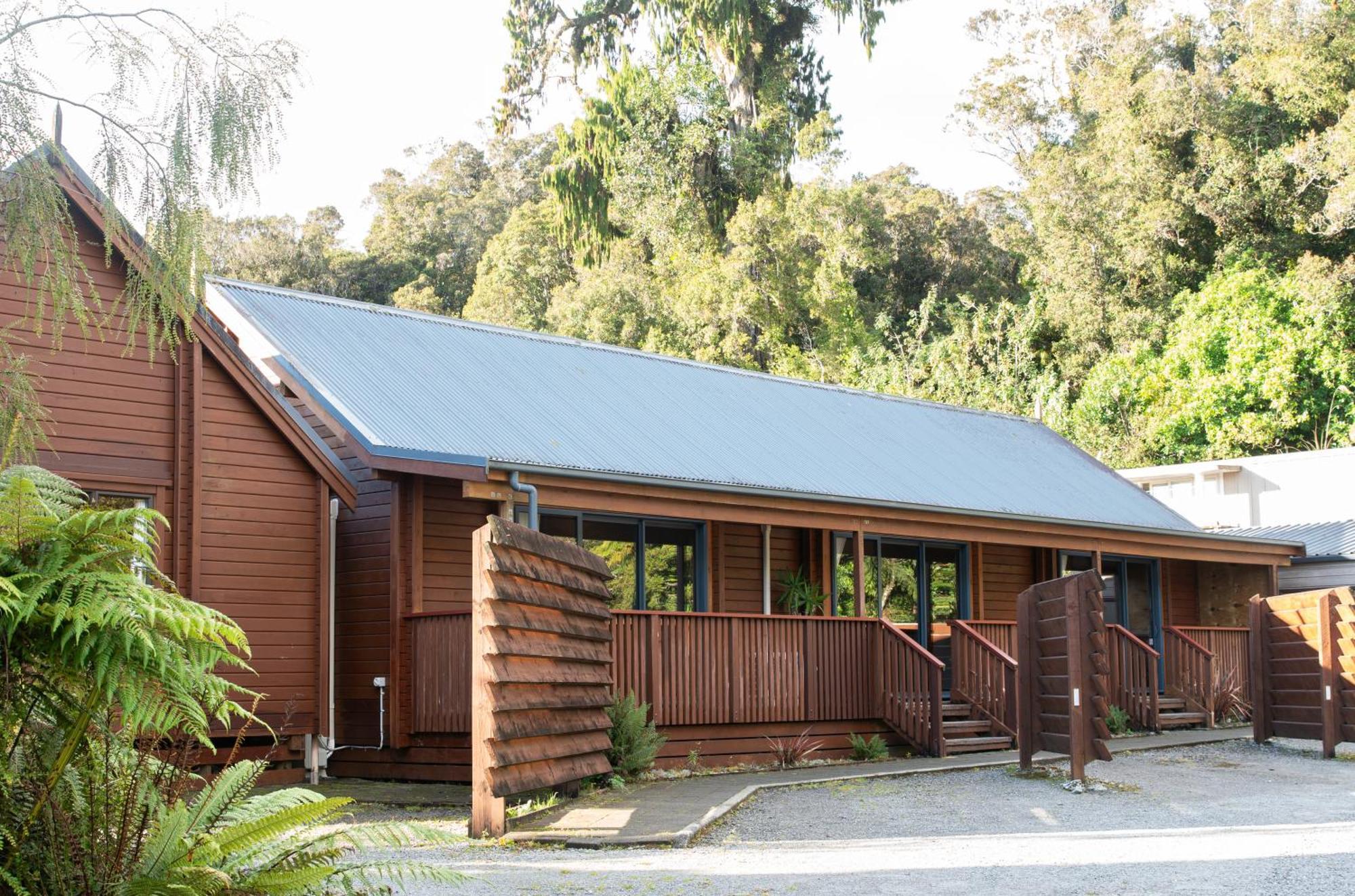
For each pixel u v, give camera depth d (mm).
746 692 14977
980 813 11438
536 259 51375
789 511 15797
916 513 17172
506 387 16078
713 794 12133
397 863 5773
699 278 42281
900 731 16172
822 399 21391
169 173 7152
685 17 43875
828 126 43531
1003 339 46375
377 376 14898
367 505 14570
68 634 4832
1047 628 13992
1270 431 38500
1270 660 17625
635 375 18672
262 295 16047
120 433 12633
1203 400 39594
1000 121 55438
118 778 5422
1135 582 23312
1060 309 45938
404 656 13812
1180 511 29641
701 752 14555
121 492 12609
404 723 13719
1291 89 41438
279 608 13469
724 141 44531
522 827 10133
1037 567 21547
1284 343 38594
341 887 6387
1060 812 11547
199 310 13000
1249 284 40062
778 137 44031
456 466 12742
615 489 13930
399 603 13867
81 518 5152
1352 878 8078
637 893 7668
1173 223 43750
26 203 7082
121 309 12672
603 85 44094
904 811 11570
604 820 10453
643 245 46031
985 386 43906
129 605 4961
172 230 7195
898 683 16250
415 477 14031
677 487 14336
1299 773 14844
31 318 12141
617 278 44531
